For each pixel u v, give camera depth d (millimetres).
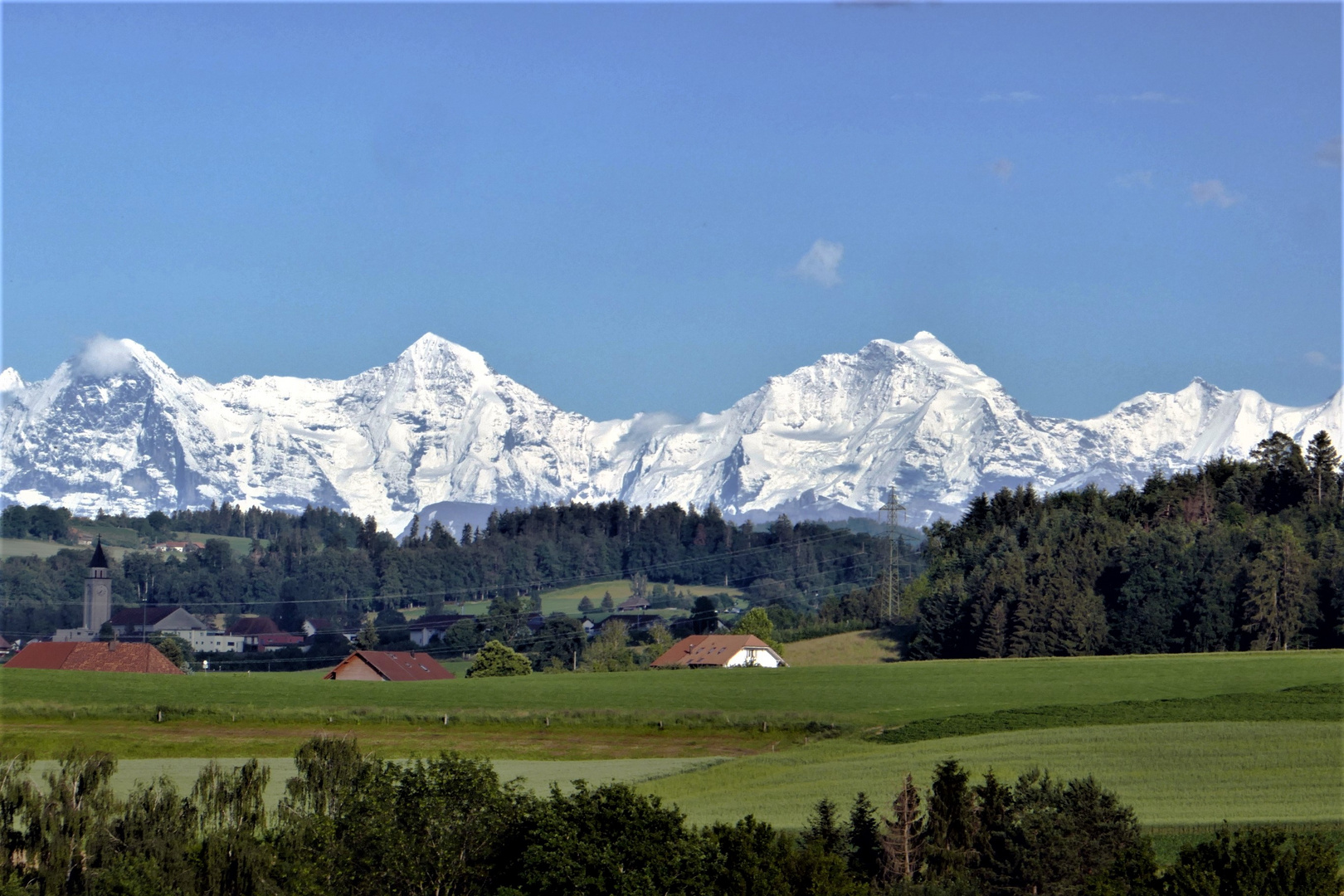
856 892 133250
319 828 135375
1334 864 136250
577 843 130250
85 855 134250
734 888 132000
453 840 134625
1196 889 132500
